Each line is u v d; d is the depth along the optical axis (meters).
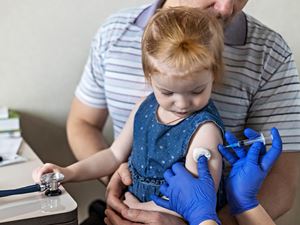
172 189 1.00
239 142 1.04
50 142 1.63
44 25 1.52
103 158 1.20
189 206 0.96
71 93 1.60
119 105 1.32
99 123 1.49
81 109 1.48
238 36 1.24
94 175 1.18
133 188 1.12
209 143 1.01
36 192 1.02
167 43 0.97
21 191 1.01
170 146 1.04
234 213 1.04
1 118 1.42
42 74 1.56
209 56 0.97
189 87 0.97
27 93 1.57
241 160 1.04
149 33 1.02
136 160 1.11
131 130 1.20
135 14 1.34
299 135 1.24
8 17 1.49
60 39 1.54
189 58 0.95
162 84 0.98
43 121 1.60
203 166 0.99
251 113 1.27
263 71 1.24
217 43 1.01
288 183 1.21
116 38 1.32
